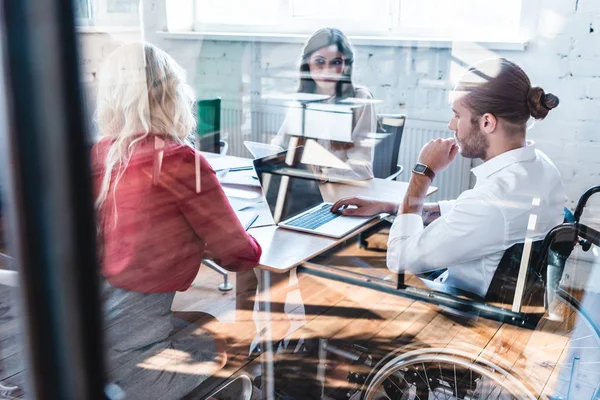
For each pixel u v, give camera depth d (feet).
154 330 3.05
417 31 7.29
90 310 1.06
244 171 5.40
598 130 5.04
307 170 5.50
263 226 4.75
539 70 6.11
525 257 4.26
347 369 3.96
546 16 6.14
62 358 1.05
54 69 0.91
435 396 3.87
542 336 3.91
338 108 6.19
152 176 2.94
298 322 4.10
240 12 9.07
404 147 6.15
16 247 0.97
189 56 8.87
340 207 5.15
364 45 7.80
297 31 9.02
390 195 5.24
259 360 3.77
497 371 3.75
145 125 2.84
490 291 4.27
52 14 0.88
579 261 4.20
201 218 3.40
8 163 0.93
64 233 0.98
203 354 3.50
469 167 4.58
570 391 3.54
